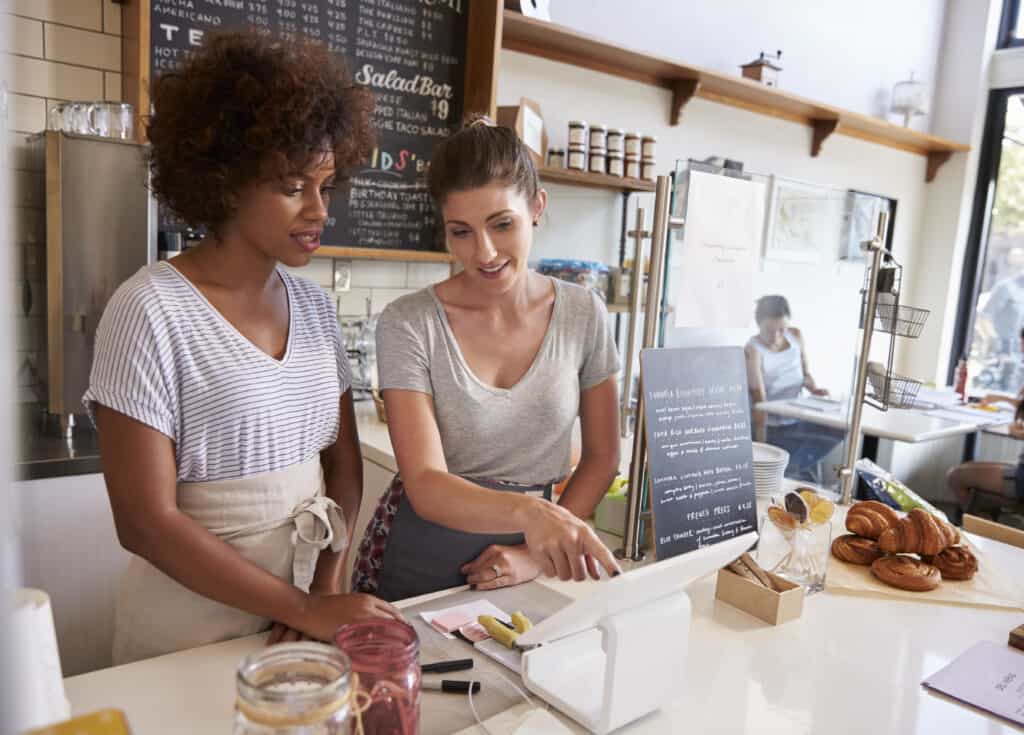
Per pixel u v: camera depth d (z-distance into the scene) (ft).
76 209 5.93
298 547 3.30
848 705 2.92
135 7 6.48
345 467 3.86
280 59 2.95
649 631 2.68
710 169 4.47
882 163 15.39
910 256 16.67
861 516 4.51
